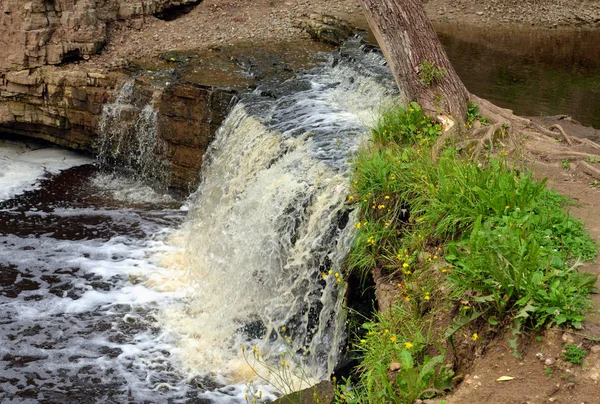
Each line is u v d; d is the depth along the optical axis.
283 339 7.66
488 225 5.58
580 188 7.07
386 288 6.21
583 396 4.38
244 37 14.65
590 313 4.90
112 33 14.15
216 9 16.28
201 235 9.87
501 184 6.20
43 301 8.63
